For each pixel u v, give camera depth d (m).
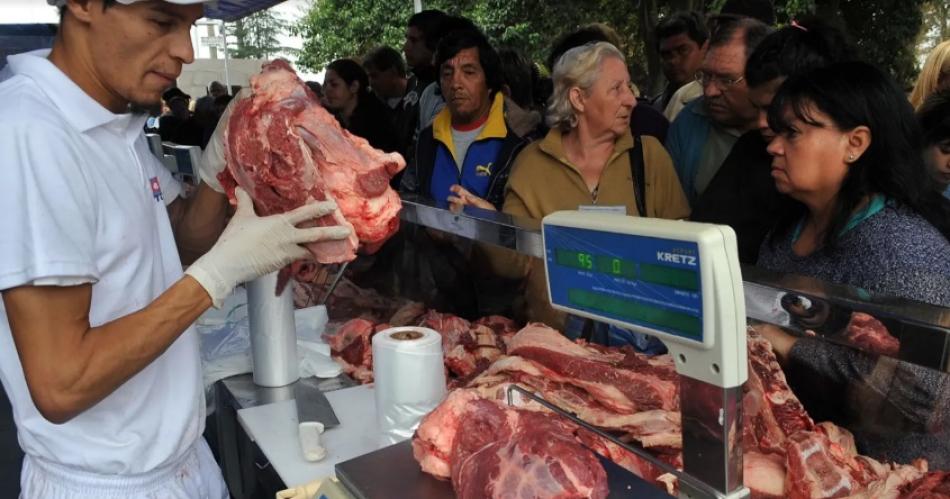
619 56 2.53
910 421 1.11
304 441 1.53
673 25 3.63
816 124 1.59
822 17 2.07
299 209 1.24
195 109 7.20
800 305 1.13
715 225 0.74
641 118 3.15
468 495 1.01
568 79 2.52
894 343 1.01
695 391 0.84
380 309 2.43
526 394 1.27
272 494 1.57
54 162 1.14
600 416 1.40
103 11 1.13
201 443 1.69
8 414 3.75
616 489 1.00
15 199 1.09
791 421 1.25
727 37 2.46
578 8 12.78
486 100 3.17
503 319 2.00
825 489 1.12
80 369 1.10
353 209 1.31
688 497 0.89
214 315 2.41
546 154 2.68
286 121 1.28
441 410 1.14
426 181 3.32
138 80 1.20
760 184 2.28
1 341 1.32
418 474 1.14
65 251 1.11
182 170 3.50
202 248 1.70
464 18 4.59
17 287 1.09
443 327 2.02
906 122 1.56
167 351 1.48
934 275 1.42
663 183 2.58
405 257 2.33
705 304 0.75
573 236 0.89
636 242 0.80
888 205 1.56
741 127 2.60
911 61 9.70
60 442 1.37
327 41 22.16
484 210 2.11
